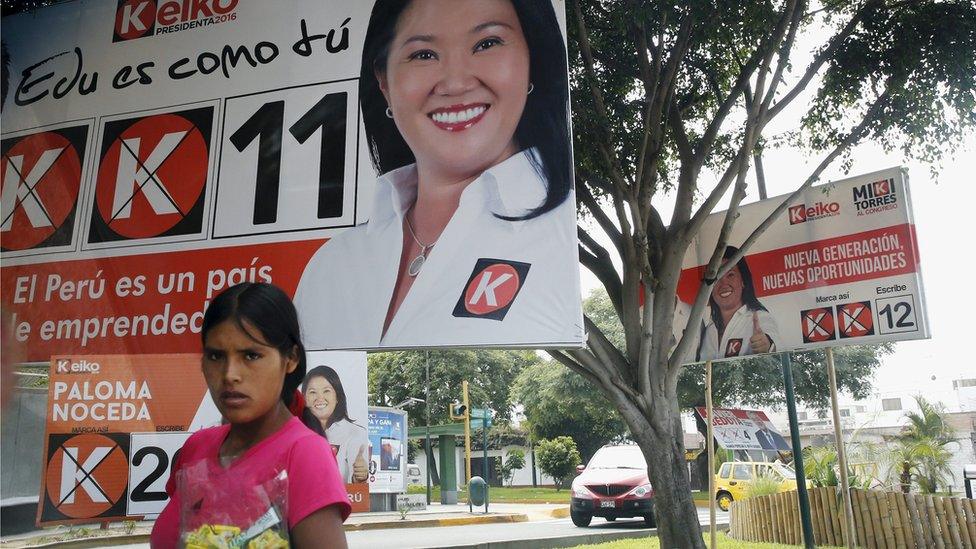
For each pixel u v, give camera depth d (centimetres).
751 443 1022
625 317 809
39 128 624
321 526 153
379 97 591
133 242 586
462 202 563
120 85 621
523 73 586
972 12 770
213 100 605
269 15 617
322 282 561
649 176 819
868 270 757
